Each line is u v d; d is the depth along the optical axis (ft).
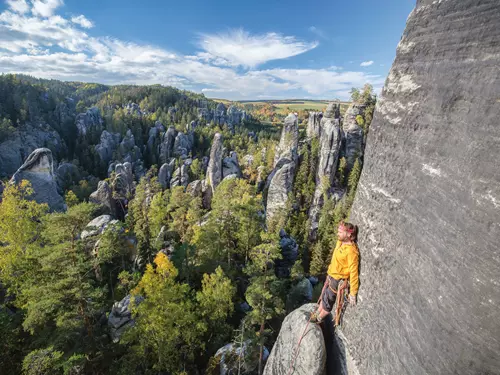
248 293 62.28
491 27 10.30
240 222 109.91
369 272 16.10
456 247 10.93
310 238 175.32
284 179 187.32
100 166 309.42
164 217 160.56
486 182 10.08
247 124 611.88
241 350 61.52
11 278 79.41
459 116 11.38
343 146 193.67
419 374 12.00
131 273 113.60
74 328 56.65
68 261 57.16
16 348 60.80
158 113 481.46
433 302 11.62
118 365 59.72
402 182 14.43
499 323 9.52
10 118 295.48
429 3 13.50
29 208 101.65
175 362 66.28
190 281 106.42
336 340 18.80
